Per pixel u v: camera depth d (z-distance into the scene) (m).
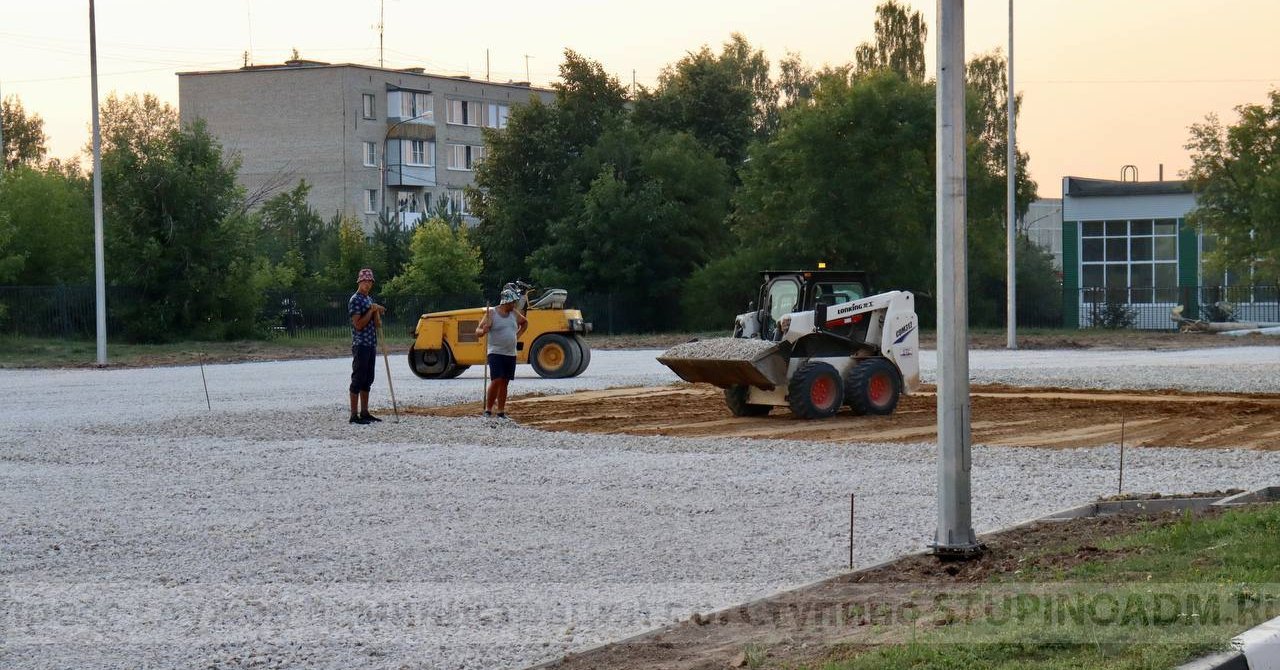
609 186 71.25
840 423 21.95
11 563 10.73
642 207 70.94
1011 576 8.98
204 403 26.58
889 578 9.34
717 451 17.53
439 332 34.12
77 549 11.29
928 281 66.81
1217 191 60.72
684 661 7.32
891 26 92.25
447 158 103.88
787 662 7.09
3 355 48.53
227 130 97.06
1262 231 59.25
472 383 32.22
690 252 73.69
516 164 77.69
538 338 33.97
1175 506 12.09
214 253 59.53
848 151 66.06
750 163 70.44
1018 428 20.81
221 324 59.97
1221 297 67.00
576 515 12.69
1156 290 69.44
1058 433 20.03
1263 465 15.32
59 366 43.88
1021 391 28.14
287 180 96.12
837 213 66.50
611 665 7.33
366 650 7.94
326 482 15.16
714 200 74.69
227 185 60.50
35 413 24.86
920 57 92.06
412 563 10.52
